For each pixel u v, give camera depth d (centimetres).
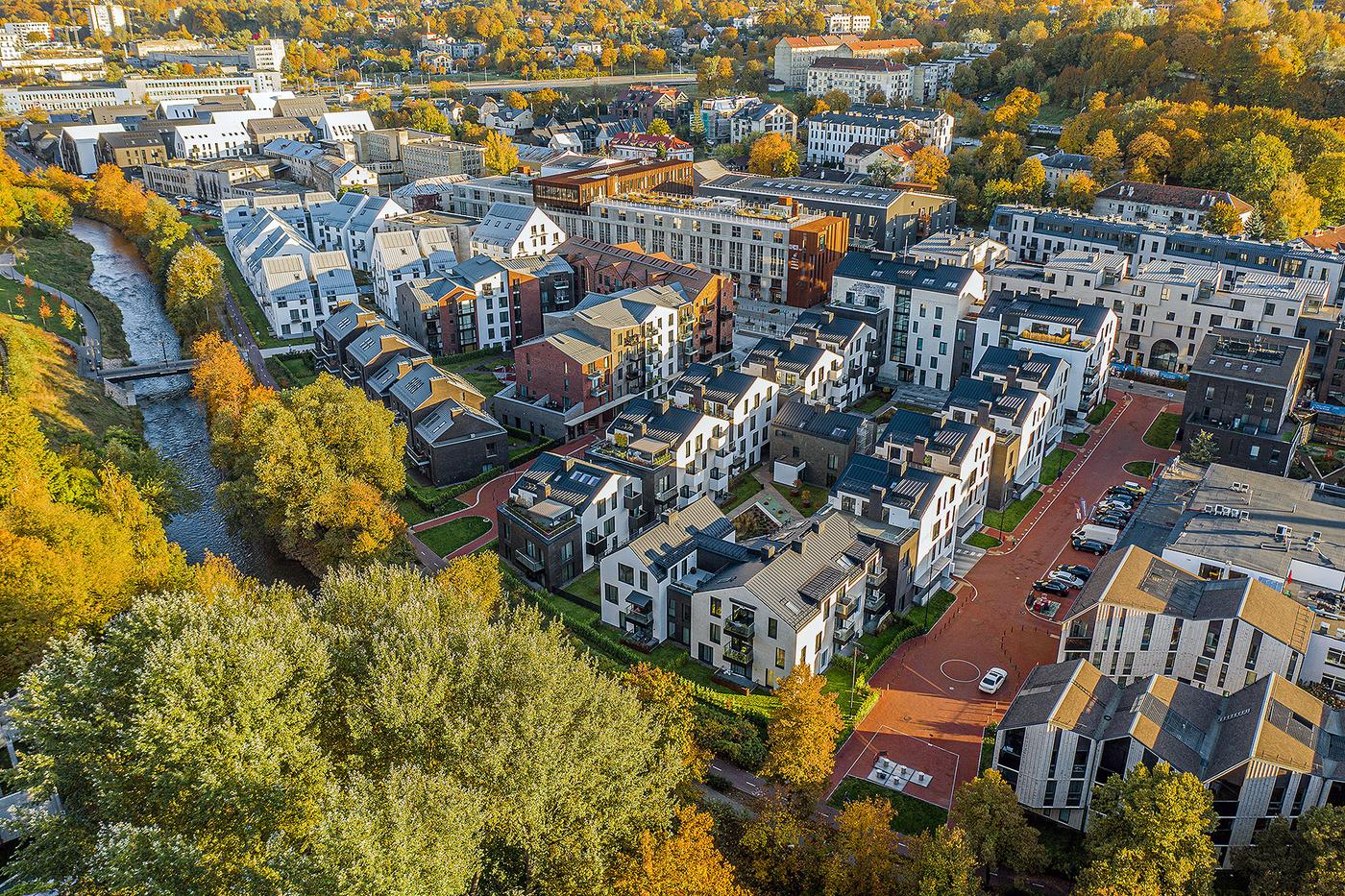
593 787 6919
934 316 17050
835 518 10781
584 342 15588
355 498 11250
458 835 5969
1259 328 16688
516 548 11775
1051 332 15725
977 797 7375
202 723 6369
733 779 8644
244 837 6109
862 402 17062
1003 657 10238
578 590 11500
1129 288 17600
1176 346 17562
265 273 19962
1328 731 7738
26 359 15162
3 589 8519
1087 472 14212
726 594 9619
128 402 16862
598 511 11744
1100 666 9412
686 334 17088
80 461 11650
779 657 9431
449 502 13525
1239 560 9844
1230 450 13738
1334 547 10019
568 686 7200
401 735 6781
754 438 14338
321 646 7294
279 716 6581
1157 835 6494
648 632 10388
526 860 6656
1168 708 7925
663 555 10388
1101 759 7656
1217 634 8850
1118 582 9375
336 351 17625
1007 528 12731
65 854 6353
